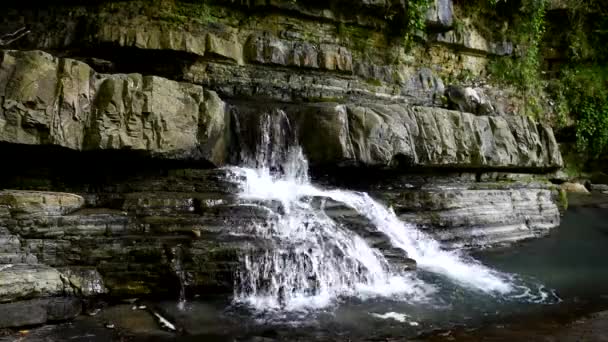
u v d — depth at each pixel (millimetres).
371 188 10508
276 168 9641
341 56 11828
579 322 6797
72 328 6059
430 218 10016
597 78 15672
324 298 7285
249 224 7484
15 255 6383
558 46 15977
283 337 5969
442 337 6137
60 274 6453
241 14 11312
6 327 5844
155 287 6887
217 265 6965
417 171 10969
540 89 15359
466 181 11773
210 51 10523
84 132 7414
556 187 13500
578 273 9273
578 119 15594
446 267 9164
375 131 9773
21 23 10258
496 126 12141
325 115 9555
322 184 10086
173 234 7195
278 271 7184
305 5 11672
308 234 7770
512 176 12664
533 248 10867
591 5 15906
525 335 6258
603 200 14562
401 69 12875
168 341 5781
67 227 6793
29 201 6629
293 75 11414
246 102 10812
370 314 6832
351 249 7926
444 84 13680
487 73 14703
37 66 7105
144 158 7875
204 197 7832
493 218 10961
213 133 8648
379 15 12508
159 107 7961
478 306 7398
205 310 6629
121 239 6930
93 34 9984
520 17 14820
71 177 7805
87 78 7531
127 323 6207
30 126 6965
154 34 10203
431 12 12781
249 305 6848
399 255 8547
